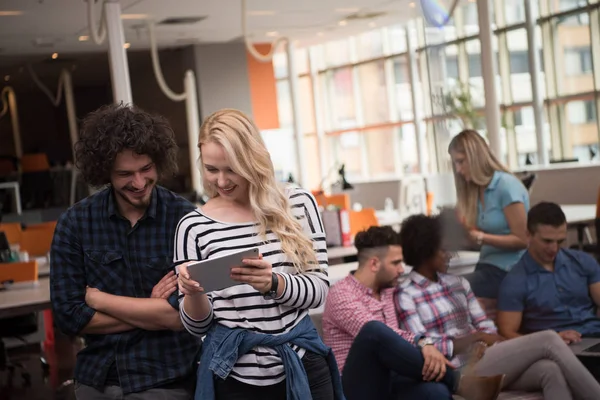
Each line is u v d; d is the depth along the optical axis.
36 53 15.26
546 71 10.67
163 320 2.51
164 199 2.64
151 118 2.52
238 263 2.10
